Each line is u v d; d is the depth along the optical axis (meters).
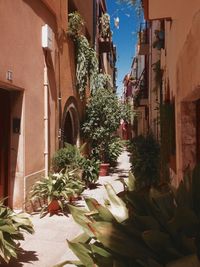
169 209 2.21
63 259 4.70
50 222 6.50
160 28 9.37
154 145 9.54
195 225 2.01
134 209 2.27
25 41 7.00
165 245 1.92
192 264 1.66
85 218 2.30
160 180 8.93
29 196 7.06
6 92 6.83
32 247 5.18
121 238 2.01
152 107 14.08
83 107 12.95
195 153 5.16
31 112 7.31
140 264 1.90
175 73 5.64
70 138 11.90
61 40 9.72
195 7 3.27
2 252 3.98
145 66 18.03
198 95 4.12
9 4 6.22
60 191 7.25
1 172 6.62
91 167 10.65
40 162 7.86
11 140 6.88
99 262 2.03
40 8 7.91
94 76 12.50
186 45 4.03
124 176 13.62
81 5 12.81
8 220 4.27
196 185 2.34
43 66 8.16
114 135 16.11
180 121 5.18
